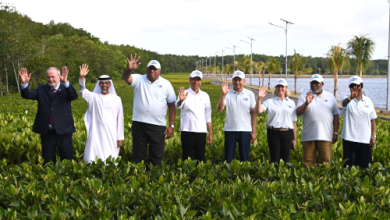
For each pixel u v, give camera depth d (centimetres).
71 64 5456
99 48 8462
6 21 3284
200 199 368
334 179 441
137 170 465
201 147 622
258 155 678
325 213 316
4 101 2031
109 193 374
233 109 622
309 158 621
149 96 575
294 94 4128
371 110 591
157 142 588
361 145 606
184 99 584
